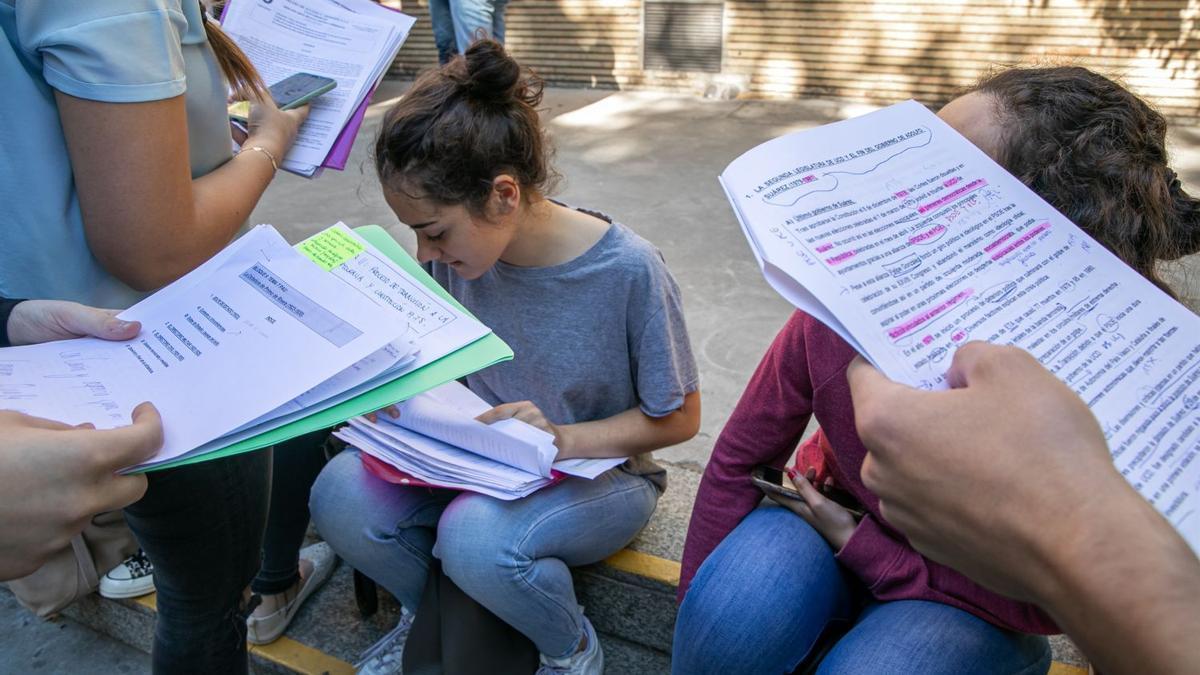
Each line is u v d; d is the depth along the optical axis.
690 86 6.04
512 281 1.45
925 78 5.48
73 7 0.91
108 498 0.76
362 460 1.47
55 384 0.86
